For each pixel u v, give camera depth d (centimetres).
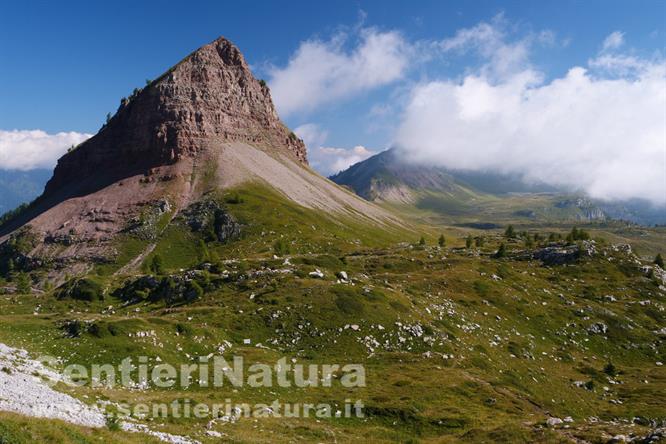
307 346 7338
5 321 6931
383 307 8719
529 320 11344
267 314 8031
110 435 2789
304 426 4331
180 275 10900
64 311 10725
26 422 2400
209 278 10300
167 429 3491
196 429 3691
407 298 9744
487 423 5125
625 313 12788
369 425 4812
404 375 6519
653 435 3694
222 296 9306
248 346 7131
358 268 13825
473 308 11025
